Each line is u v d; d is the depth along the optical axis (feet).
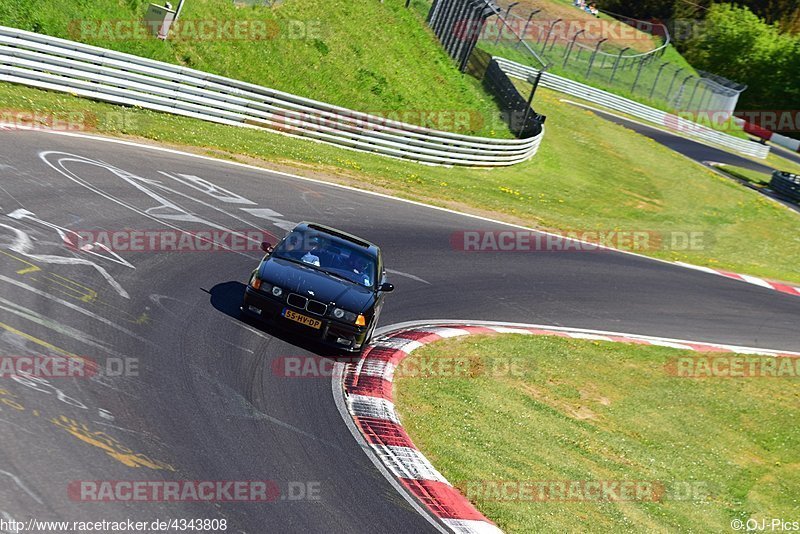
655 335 145.38
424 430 81.87
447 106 257.34
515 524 68.90
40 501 48.57
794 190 332.39
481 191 207.00
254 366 80.48
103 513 49.60
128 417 62.23
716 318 163.32
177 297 91.04
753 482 103.45
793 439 119.03
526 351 118.11
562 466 86.74
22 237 92.02
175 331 81.87
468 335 116.47
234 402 71.51
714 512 91.25
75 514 48.57
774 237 259.19
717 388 128.57
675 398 120.16
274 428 69.46
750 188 328.90
